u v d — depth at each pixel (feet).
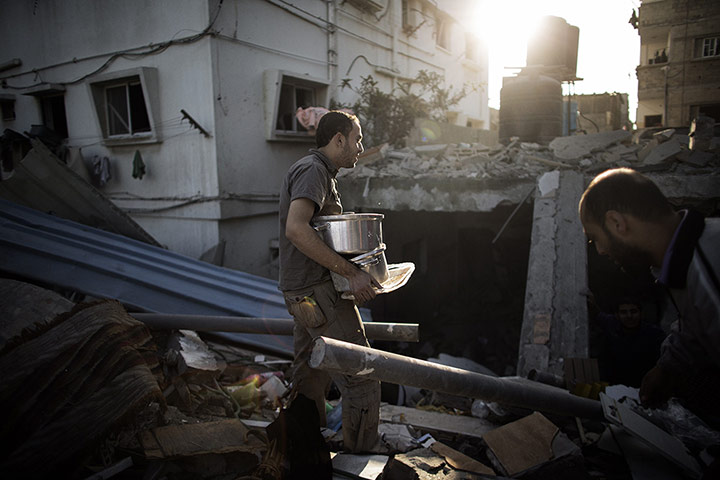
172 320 10.65
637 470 7.50
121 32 25.22
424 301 33.40
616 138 20.75
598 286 29.50
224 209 23.34
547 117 25.32
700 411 8.86
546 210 17.53
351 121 7.33
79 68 27.14
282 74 25.03
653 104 58.95
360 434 7.70
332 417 9.59
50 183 19.49
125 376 6.93
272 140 25.67
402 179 21.35
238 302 14.93
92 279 14.10
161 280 14.94
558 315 13.78
